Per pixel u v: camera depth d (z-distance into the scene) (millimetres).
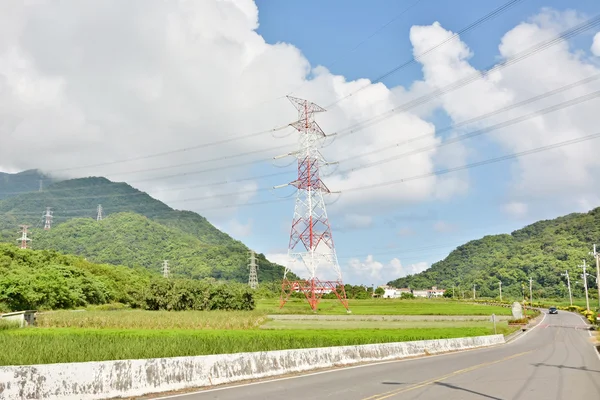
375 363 25969
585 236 196500
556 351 35031
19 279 69500
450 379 18750
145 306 86062
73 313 57688
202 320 55469
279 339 28453
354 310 87625
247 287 89625
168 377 15703
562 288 169375
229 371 18000
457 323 68938
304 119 75625
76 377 13398
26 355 17531
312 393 15047
